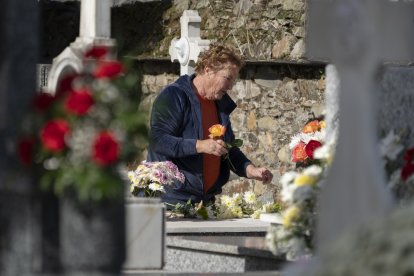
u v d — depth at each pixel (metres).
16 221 5.96
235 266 8.45
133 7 18.94
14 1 6.17
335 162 6.80
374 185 6.72
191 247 8.79
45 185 5.89
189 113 10.14
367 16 6.76
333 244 5.67
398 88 8.01
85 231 5.88
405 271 5.25
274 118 16.84
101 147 5.90
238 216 10.56
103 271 5.91
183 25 14.08
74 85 6.19
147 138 6.16
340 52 6.77
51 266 5.93
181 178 10.16
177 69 18.16
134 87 6.26
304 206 7.66
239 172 10.40
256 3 16.98
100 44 10.36
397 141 7.87
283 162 16.70
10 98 6.14
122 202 6.02
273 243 7.72
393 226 5.50
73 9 20.02
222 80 10.09
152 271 8.46
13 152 6.08
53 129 5.91
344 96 6.78
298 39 16.45
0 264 5.98
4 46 6.19
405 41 7.32
